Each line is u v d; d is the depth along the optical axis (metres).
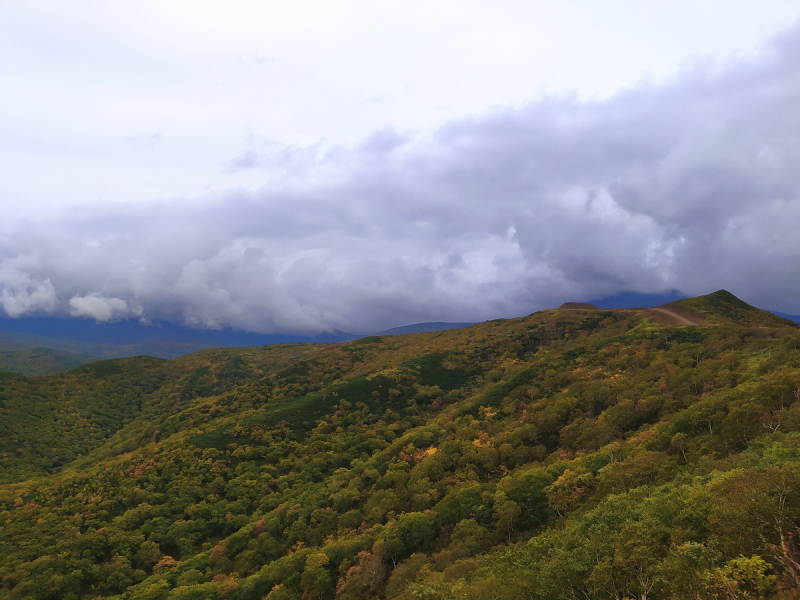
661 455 58.25
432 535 65.00
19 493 99.56
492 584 37.16
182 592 63.56
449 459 87.00
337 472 100.25
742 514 26.23
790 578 21.80
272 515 85.25
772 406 56.62
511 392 114.94
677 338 112.81
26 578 71.31
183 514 92.00
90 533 83.81
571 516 54.06
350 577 60.66
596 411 91.50
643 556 28.00
